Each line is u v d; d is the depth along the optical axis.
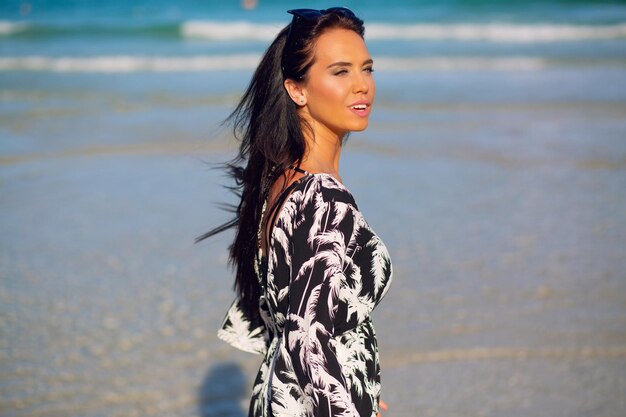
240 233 2.32
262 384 2.33
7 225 7.40
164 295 5.80
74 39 25.88
